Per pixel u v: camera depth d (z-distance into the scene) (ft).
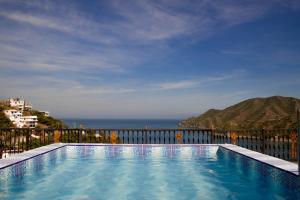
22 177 26.91
